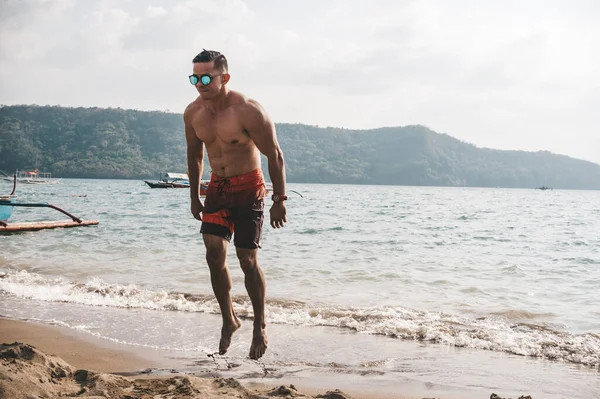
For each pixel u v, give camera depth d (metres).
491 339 6.38
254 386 4.49
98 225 20.12
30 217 26.33
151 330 6.38
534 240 20.83
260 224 3.98
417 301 8.72
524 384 4.84
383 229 23.67
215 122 3.85
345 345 5.96
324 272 11.41
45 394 3.51
